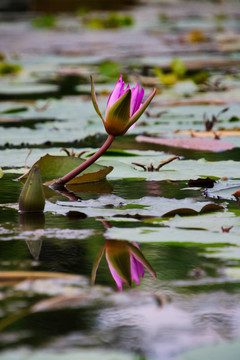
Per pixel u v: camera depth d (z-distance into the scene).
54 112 6.33
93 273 4.95
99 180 5.37
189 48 13.48
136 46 13.78
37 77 9.69
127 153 5.56
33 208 5.18
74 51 12.81
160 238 5.05
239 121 5.97
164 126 5.92
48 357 4.41
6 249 5.02
